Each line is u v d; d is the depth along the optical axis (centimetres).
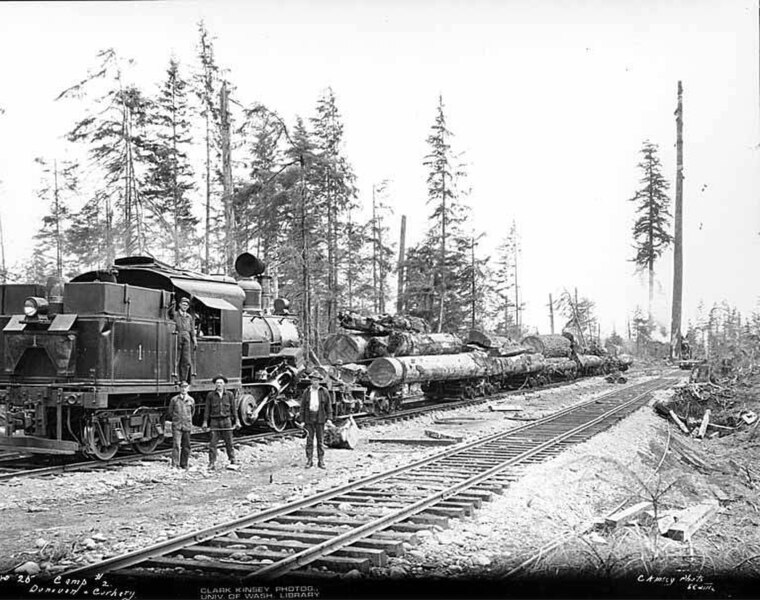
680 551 953
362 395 2234
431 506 996
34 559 793
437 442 1758
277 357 1898
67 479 1206
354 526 903
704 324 4700
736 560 927
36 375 1355
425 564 793
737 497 1394
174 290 1539
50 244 3712
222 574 731
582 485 1238
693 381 2967
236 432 1847
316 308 3092
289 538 848
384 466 1369
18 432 1398
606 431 1867
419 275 4022
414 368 2425
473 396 2964
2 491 1115
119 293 1347
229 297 1670
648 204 4897
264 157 2980
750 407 2389
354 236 3878
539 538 918
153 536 874
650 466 1512
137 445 1467
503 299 6300
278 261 2894
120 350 1341
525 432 1861
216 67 2705
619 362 4766
